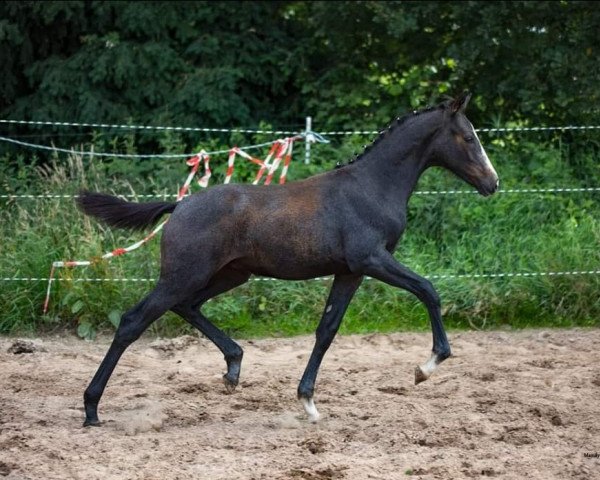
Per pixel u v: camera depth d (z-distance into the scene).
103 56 16.94
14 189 14.26
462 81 17.30
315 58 18.27
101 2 17.16
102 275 12.55
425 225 14.21
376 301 12.91
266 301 12.82
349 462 6.97
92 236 12.70
